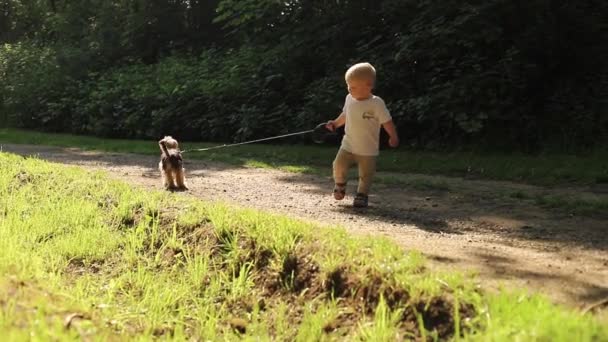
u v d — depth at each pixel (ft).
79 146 48.93
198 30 72.13
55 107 68.44
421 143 41.42
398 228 18.01
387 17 47.93
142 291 14.64
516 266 13.33
